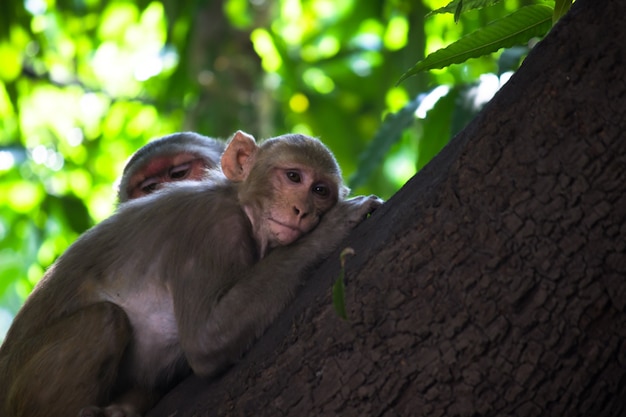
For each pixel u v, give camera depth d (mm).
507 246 7605
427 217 7891
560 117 7625
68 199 21438
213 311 9852
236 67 24953
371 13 24562
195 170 14617
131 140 26062
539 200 7582
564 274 7484
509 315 7551
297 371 8117
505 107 7824
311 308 8211
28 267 22734
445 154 8297
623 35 7582
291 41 27000
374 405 7762
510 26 8836
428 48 21266
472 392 7570
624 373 7508
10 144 23312
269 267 9750
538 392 7504
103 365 10367
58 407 10258
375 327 7852
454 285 7688
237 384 8508
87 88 25922
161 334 10953
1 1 21203
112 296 10914
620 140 7480
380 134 14203
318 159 10719
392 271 7906
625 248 7434
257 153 10969
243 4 25391
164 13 22625
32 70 25156
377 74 24781
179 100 23547
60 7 24000
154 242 10812
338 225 9781
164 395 10844
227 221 10570
